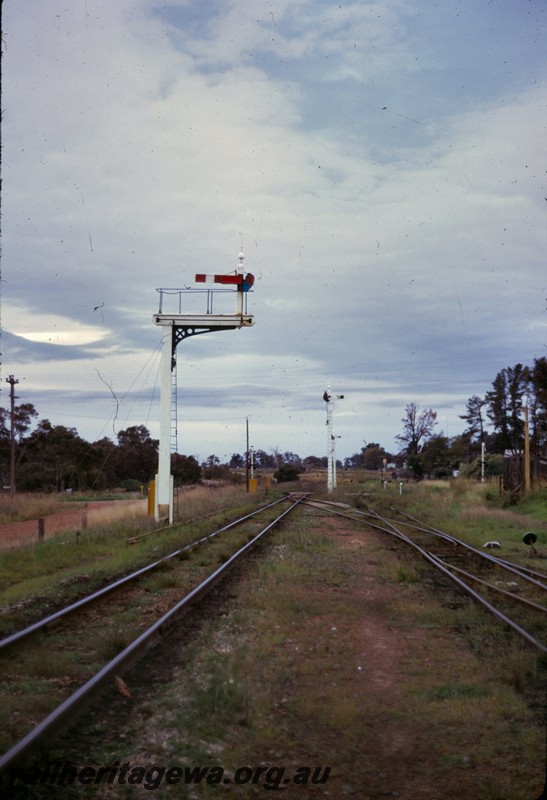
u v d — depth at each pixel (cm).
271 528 2338
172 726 574
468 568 1516
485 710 638
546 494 3341
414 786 501
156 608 1052
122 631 866
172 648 824
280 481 9369
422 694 684
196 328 2586
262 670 734
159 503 2502
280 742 566
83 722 581
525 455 3631
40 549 1808
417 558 1641
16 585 1355
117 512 2995
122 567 1490
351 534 2222
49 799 449
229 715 601
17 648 826
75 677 714
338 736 584
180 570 1441
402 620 1003
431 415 9181
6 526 3112
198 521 2595
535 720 616
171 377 2559
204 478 9325
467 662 789
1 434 6381
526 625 958
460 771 523
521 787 494
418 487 5378
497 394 8194
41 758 502
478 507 3134
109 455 6944
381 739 580
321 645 858
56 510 3928
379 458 15188
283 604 1062
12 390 5250
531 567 1563
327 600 1123
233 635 884
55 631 930
